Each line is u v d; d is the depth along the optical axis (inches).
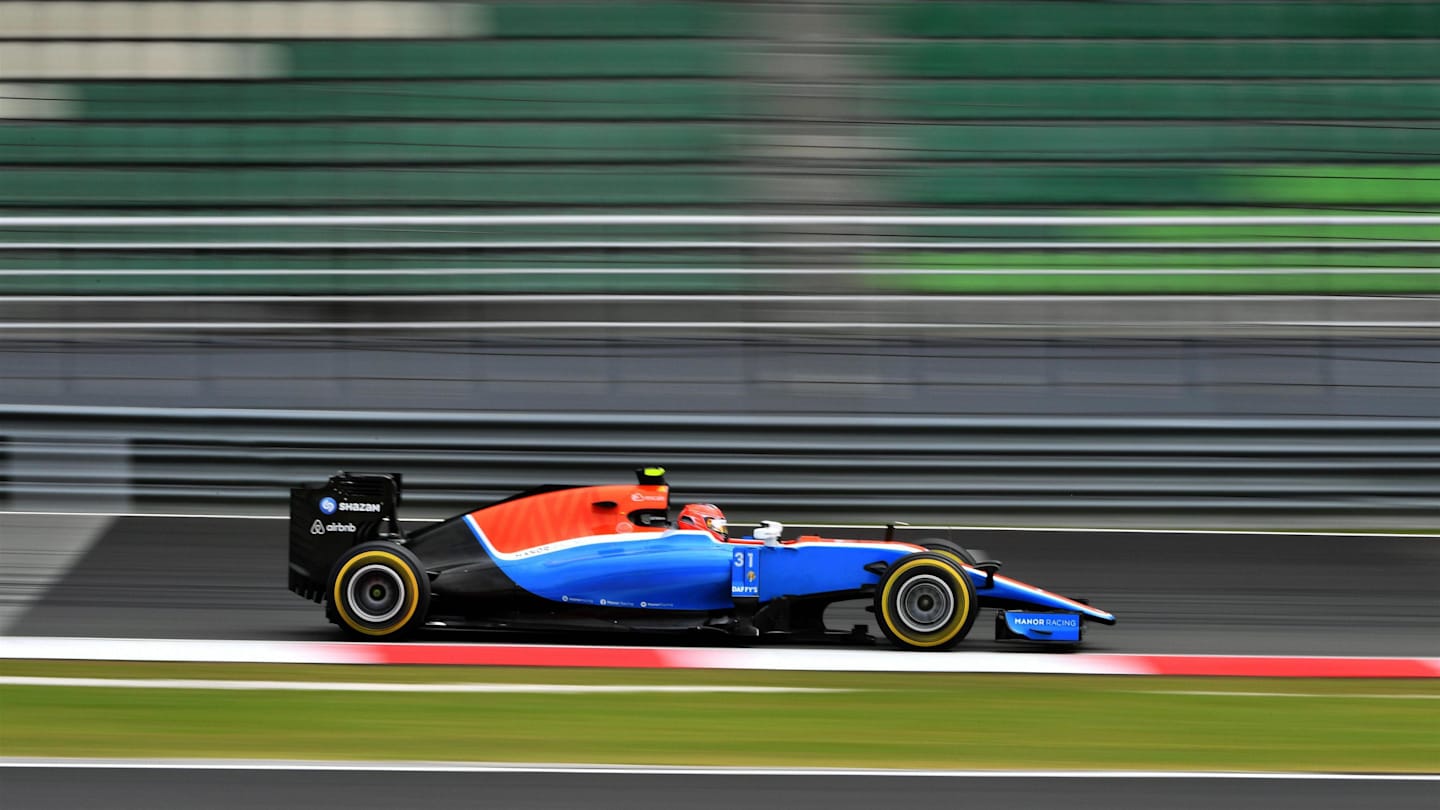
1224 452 1755.7
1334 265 2201.0
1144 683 1015.6
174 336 1980.8
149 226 2213.3
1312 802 733.3
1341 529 1718.8
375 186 2474.2
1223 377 1952.5
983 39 2659.9
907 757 807.1
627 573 1048.8
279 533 1555.1
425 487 1731.1
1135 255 2219.5
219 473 1700.3
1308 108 2598.4
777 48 2630.4
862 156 2495.1
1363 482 1758.1
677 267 2181.3
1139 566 1481.3
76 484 1676.9
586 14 2645.2
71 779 735.1
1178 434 1761.8
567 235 2235.5
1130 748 839.7
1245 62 2635.3
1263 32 2677.2
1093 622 1207.6
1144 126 2564.0
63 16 2623.0
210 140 2532.0
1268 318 2098.9
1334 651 1146.0
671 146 2516.0
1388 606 1325.0
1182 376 1951.3
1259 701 974.4
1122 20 2704.2
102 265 2175.2
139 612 1195.9
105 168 2512.3
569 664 1024.9
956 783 753.6
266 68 2615.7
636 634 1098.1
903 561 1063.6
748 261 2194.9
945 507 1733.5
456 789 727.7
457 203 2454.5
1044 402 1889.8
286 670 1006.4
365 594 1050.1
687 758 797.9
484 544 1068.5
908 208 2402.8
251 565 1397.6
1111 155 2516.0
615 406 1876.2
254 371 1924.2
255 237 2208.4
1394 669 1087.6
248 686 960.3
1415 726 914.7
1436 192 2463.1
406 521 1676.9
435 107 2571.4
